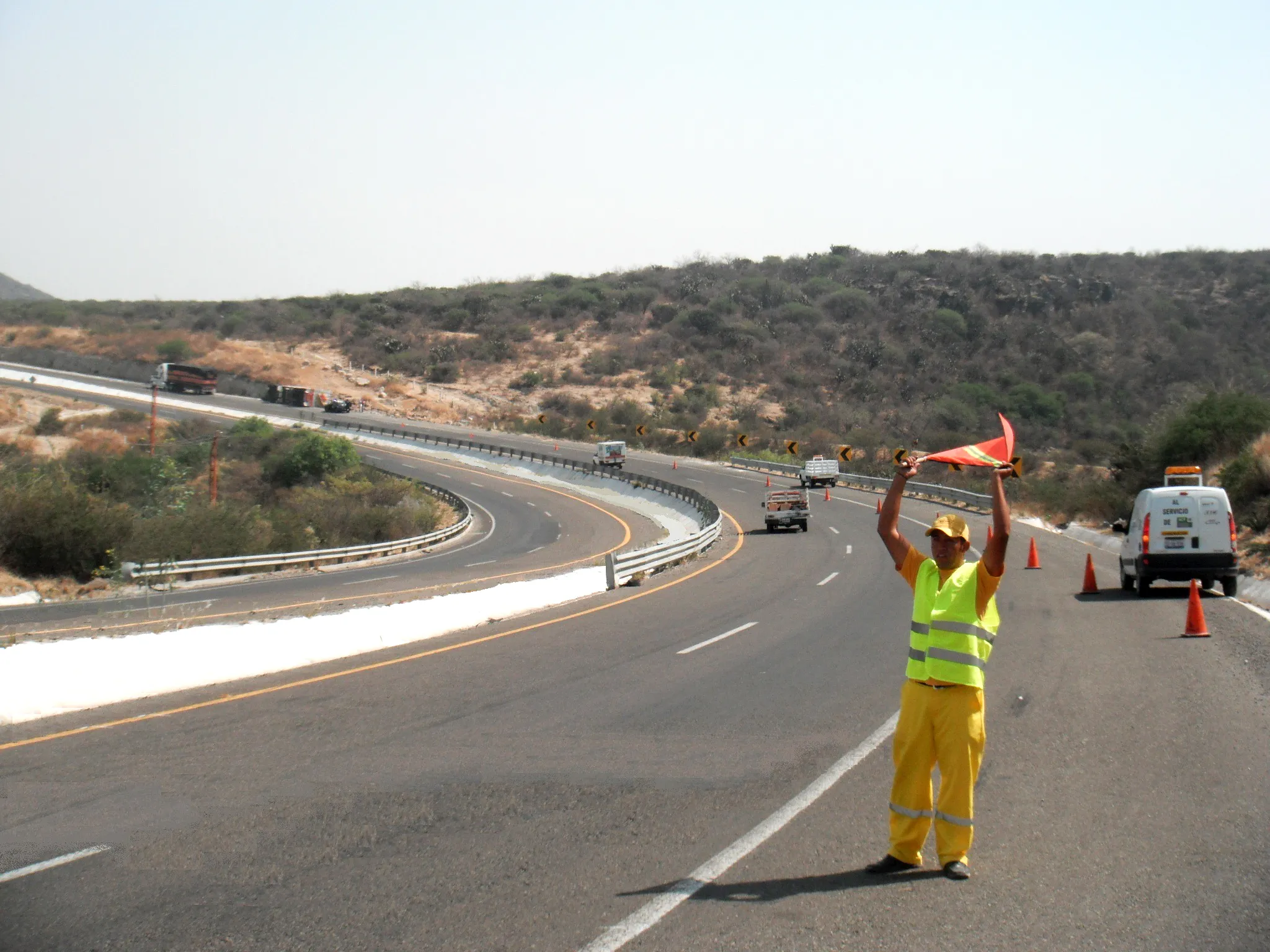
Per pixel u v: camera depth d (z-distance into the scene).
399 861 6.18
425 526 52.47
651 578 26.94
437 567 36.53
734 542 38.28
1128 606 18.81
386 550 42.69
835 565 28.94
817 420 102.75
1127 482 40.75
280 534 42.12
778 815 7.09
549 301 152.50
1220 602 18.81
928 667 5.89
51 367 122.88
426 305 156.38
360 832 6.73
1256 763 8.38
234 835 6.67
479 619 18.52
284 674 13.12
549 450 88.44
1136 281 135.25
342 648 14.76
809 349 126.25
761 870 6.00
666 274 175.50
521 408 113.31
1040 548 32.12
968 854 6.30
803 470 63.75
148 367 116.12
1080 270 139.62
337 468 68.50
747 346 127.50
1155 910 5.37
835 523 44.22
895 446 85.25
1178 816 7.03
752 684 12.15
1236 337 118.88
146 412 91.12
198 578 33.09
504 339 137.00
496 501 65.44
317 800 7.49
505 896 5.59
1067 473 70.31
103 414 86.31
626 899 5.54
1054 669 12.82
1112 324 124.69
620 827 6.83
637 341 133.62
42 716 10.46
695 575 27.09
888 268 155.75
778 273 168.62
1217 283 131.62
